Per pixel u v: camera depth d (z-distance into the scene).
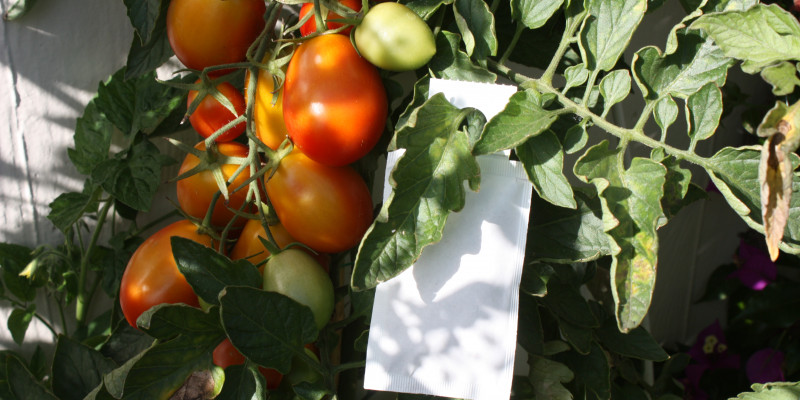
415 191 0.62
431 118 0.63
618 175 0.61
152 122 0.87
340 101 0.67
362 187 0.74
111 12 0.88
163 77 0.93
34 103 0.88
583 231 0.69
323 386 0.70
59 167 0.93
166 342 0.67
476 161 0.63
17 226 0.92
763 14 0.55
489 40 0.70
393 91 0.76
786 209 0.48
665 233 1.35
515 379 0.80
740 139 1.38
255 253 0.77
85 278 0.94
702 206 1.36
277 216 0.77
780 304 1.34
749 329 1.40
